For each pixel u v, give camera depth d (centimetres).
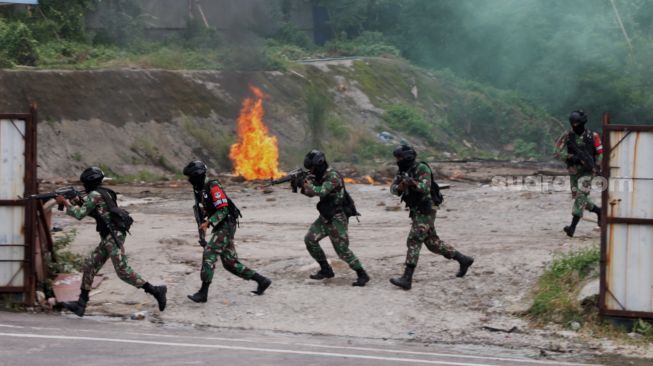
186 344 857
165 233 1538
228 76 3872
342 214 1102
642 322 951
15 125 1004
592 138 1311
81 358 767
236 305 1057
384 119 4500
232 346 859
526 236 1419
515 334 966
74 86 3067
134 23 4272
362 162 3719
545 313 1001
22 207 1009
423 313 1027
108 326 955
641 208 951
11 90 2848
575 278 1053
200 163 1047
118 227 996
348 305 1049
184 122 3278
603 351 909
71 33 3906
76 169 2736
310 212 1905
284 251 1345
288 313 1034
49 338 850
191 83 3572
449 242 1353
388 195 2181
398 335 970
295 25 5584
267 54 4394
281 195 2255
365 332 977
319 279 1145
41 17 3856
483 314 1024
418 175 1078
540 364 830
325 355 828
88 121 2964
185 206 2039
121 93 3197
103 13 4241
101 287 1124
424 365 797
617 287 961
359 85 4703
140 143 3025
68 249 1315
